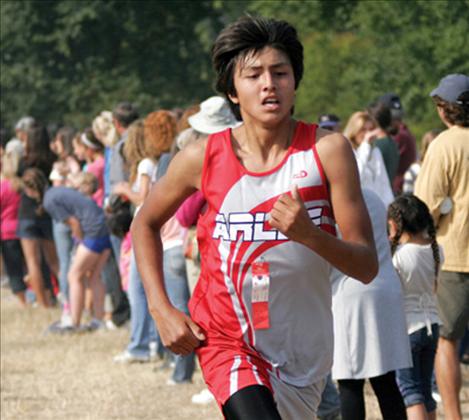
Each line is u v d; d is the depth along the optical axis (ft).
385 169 58.49
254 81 25.39
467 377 54.60
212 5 202.49
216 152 26.04
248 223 25.62
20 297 87.71
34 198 83.61
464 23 93.66
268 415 25.09
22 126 85.05
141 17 201.77
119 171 64.08
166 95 207.92
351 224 25.36
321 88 226.58
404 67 102.99
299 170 25.52
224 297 26.14
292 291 25.85
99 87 206.59
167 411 49.73
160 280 26.84
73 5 199.41
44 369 61.00
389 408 37.81
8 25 203.00
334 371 37.96
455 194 42.06
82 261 72.13
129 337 71.05
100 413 49.60
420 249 40.37
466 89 41.86
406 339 38.01
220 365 26.17
